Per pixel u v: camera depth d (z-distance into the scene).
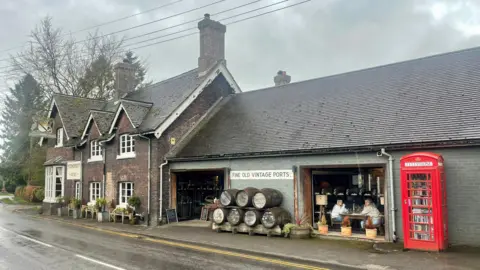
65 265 9.48
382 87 15.02
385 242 11.43
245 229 14.08
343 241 12.16
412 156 10.48
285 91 19.03
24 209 30.00
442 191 10.28
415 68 15.22
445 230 10.22
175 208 18.58
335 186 15.74
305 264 9.53
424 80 14.06
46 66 34.78
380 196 14.09
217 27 21.77
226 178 16.02
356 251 10.55
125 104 20.52
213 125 19.17
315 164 13.34
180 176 19.38
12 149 46.62
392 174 11.53
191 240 13.10
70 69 35.91
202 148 17.50
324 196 13.91
